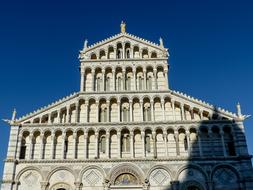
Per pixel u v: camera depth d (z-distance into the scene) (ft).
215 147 167.12
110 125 172.24
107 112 177.27
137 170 161.58
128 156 167.22
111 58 195.93
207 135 170.19
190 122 171.53
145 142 170.71
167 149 167.02
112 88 186.19
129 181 160.15
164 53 194.39
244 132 167.53
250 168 158.81
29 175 161.17
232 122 170.50
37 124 172.04
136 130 172.35
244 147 163.84
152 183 158.92
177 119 175.83
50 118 175.11
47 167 162.50
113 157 166.20
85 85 187.42
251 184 155.43
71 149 169.58
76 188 157.99
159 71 191.83
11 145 165.99
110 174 160.86
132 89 185.37
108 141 168.96
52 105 177.88
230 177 158.81
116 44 199.93
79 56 194.49
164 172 161.17
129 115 176.86
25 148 169.17
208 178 158.30
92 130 171.94
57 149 169.58
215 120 171.22
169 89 181.68
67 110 177.47
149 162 163.02
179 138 171.12
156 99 181.88
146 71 190.80
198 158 162.91
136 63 192.03
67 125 172.14
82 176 160.97
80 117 177.68
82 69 189.98
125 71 190.70
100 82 189.37
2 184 157.17
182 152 167.73
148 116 178.29
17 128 170.71
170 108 179.22
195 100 177.88
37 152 168.66
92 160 163.73
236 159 161.99
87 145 169.37
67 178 160.76
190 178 159.53
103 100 181.57
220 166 161.17
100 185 159.33
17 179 159.63
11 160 162.09
